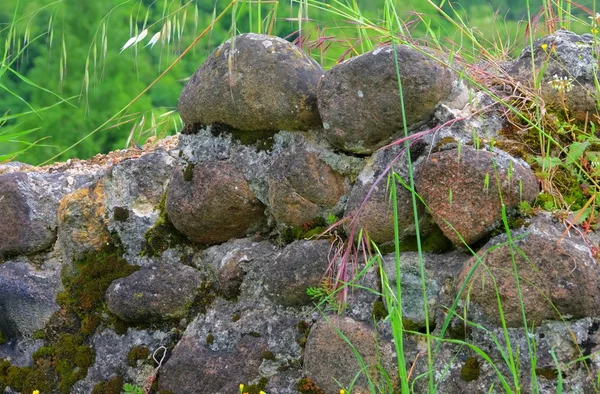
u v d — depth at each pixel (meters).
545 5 3.24
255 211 2.84
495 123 2.66
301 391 2.58
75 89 8.64
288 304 2.67
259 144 2.80
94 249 3.14
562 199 2.49
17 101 8.80
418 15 3.33
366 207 2.54
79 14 8.55
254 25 3.51
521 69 2.84
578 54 2.72
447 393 2.38
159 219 3.02
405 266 2.49
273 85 2.71
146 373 2.88
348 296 2.55
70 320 3.12
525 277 2.27
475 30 3.45
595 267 2.26
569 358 2.25
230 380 2.69
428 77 2.51
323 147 2.71
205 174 2.84
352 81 2.57
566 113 2.70
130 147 3.90
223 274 2.80
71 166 3.53
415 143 2.53
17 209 3.25
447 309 2.41
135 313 2.89
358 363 2.49
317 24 3.35
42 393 3.08
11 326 3.21
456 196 2.39
